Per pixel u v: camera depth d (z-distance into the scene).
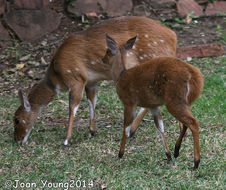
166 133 9.85
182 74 7.49
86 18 17.62
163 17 17.80
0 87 13.95
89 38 10.09
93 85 10.57
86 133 10.60
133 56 9.98
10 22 16.84
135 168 8.34
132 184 7.73
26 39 16.62
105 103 12.12
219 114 10.32
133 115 8.55
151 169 8.26
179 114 7.63
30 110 10.45
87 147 9.57
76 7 17.91
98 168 8.45
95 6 17.97
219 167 7.99
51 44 16.23
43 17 17.16
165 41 10.16
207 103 10.93
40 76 14.41
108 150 9.31
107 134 10.25
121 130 10.45
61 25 17.34
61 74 10.20
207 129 9.68
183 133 8.24
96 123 11.10
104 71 10.16
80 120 11.50
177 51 14.85
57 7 18.14
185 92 7.54
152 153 8.95
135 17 10.20
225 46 15.53
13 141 10.46
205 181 7.58
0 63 15.38
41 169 8.69
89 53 10.07
